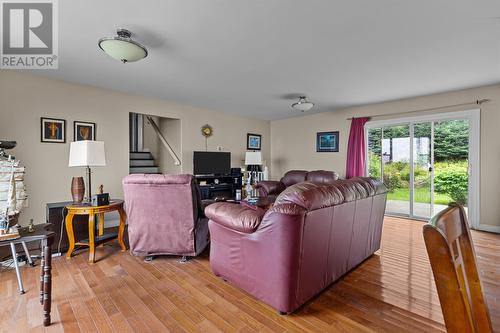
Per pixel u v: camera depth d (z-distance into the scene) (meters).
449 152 4.27
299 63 3.05
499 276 2.30
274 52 2.76
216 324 1.63
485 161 3.87
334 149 5.77
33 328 1.58
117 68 3.21
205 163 5.42
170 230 2.61
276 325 1.63
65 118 3.70
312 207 1.68
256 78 3.61
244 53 2.79
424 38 2.43
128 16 2.07
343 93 4.32
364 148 5.23
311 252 1.79
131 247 2.71
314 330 1.58
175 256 2.83
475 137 3.95
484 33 2.32
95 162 2.76
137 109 4.52
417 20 2.12
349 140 5.39
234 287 2.11
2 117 3.20
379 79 3.61
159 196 2.54
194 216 2.60
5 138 3.22
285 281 1.67
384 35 2.38
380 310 1.80
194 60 2.97
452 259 0.54
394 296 1.99
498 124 3.76
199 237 2.72
